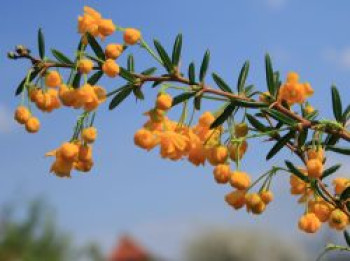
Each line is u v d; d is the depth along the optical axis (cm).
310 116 34
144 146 34
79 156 35
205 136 35
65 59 34
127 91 34
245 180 34
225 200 36
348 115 34
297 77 33
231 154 35
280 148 34
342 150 34
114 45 34
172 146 34
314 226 35
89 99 33
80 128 35
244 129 35
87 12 35
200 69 34
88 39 34
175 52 34
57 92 35
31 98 34
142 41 34
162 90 34
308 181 34
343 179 36
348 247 34
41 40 34
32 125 35
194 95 34
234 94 34
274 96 34
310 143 35
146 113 35
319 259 34
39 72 34
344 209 35
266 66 34
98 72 34
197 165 35
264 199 35
